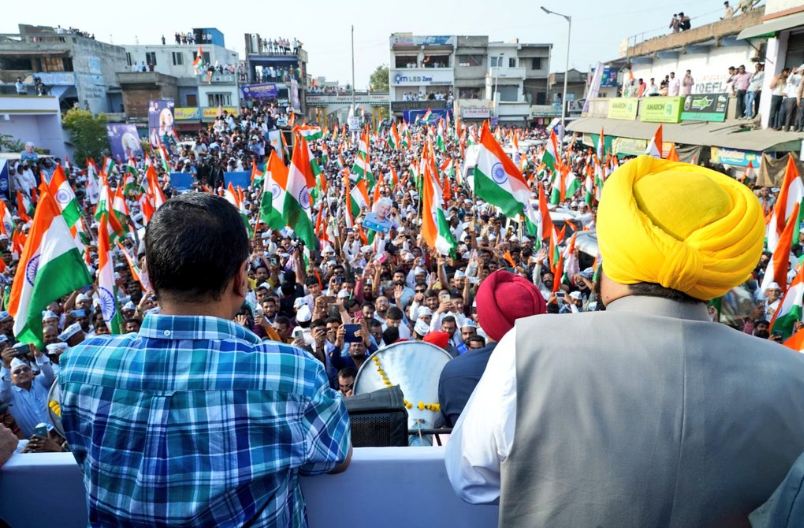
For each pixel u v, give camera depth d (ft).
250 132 132.57
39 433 10.34
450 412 8.03
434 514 5.62
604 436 3.72
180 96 170.40
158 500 4.09
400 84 207.62
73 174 92.79
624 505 3.67
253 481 4.20
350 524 5.62
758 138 59.62
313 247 35.37
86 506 5.70
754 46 67.51
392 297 32.65
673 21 94.32
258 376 4.29
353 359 23.21
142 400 4.22
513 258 37.29
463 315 27.04
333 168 92.17
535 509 3.92
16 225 45.50
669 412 3.70
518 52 206.39
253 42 201.87
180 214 4.53
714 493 3.64
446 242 34.91
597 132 101.30
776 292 26.84
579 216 44.24
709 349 3.86
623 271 4.13
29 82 135.13
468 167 63.57
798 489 3.32
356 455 5.53
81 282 22.38
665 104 83.56
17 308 21.53
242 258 4.72
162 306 4.62
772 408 3.70
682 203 4.07
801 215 32.65
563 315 4.28
